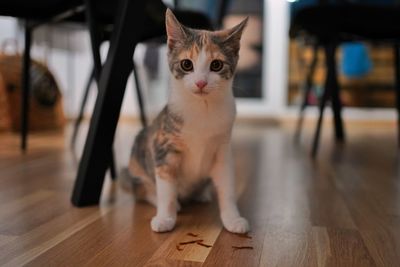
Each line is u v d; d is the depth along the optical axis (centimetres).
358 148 123
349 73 185
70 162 95
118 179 79
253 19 200
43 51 183
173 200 59
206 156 60
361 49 182
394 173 89
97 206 65
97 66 72
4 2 81
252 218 61
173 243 53
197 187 65
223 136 59
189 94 57
